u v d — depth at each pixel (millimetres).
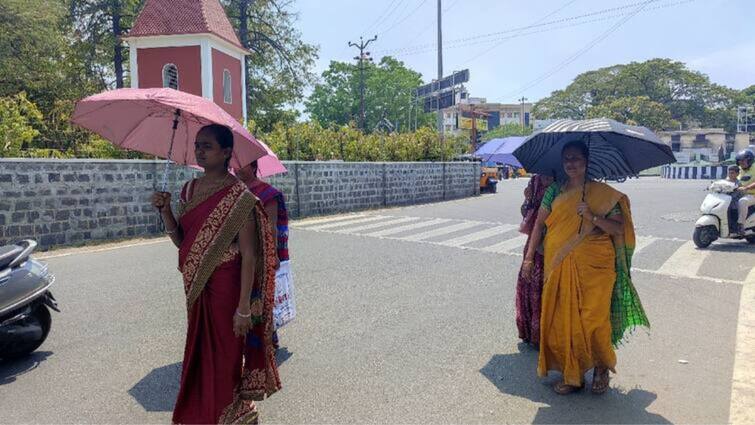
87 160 10609
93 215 10781
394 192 20500
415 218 15703
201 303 2957
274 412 3656
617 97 70688
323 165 16969
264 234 3031
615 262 3932
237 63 27141
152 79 24375
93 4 30031
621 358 4648
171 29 23906
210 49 24156
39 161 9852
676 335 5223
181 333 5250
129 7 30062
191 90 24125
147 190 11766
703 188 29219
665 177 54156
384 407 3742
